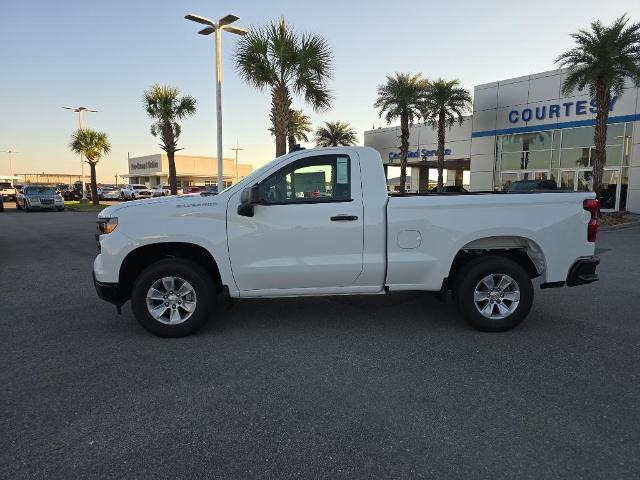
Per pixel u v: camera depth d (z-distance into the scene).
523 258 5.31
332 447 2.86
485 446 2.85
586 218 4.95
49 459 2.77
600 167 20.05
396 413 3.27
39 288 7.56
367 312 5.82
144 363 4.23
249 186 4.85
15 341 4.88
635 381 3.75
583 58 19.36
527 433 2.99
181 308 4.96
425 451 2.80
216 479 2.57
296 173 4.90
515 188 18.64
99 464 2.71
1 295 7.05
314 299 6.46
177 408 3.38
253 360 4.27
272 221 4.79
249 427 3.11
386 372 3.97
